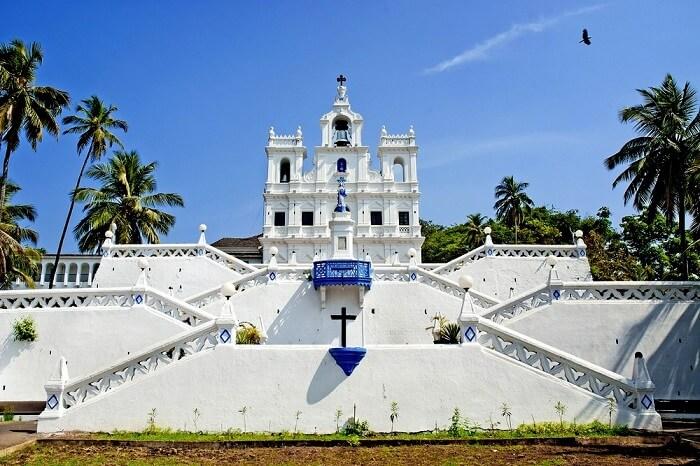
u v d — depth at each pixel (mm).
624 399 13180
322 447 11289
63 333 18234
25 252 31844
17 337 18078
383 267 22625
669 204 30125
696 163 25844
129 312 18344
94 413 12844
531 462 9734
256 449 11086
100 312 18391
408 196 50750
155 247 27219
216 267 26594
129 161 42531
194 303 21594
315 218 49781
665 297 18625
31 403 17219
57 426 12734
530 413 13062
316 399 13078
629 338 18125
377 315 21719
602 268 41375
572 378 13477
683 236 29969
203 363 13250
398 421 12969
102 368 13336
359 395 13125
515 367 13383
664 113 30750
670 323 18219
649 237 47062
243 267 26781
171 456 10445
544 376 13312
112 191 41562
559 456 10242
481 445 11375
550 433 12094
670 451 10672
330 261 21391
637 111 31719
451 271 26438
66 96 32750
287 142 52344
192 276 26453
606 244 49812
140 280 18859
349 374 13258
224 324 13594
